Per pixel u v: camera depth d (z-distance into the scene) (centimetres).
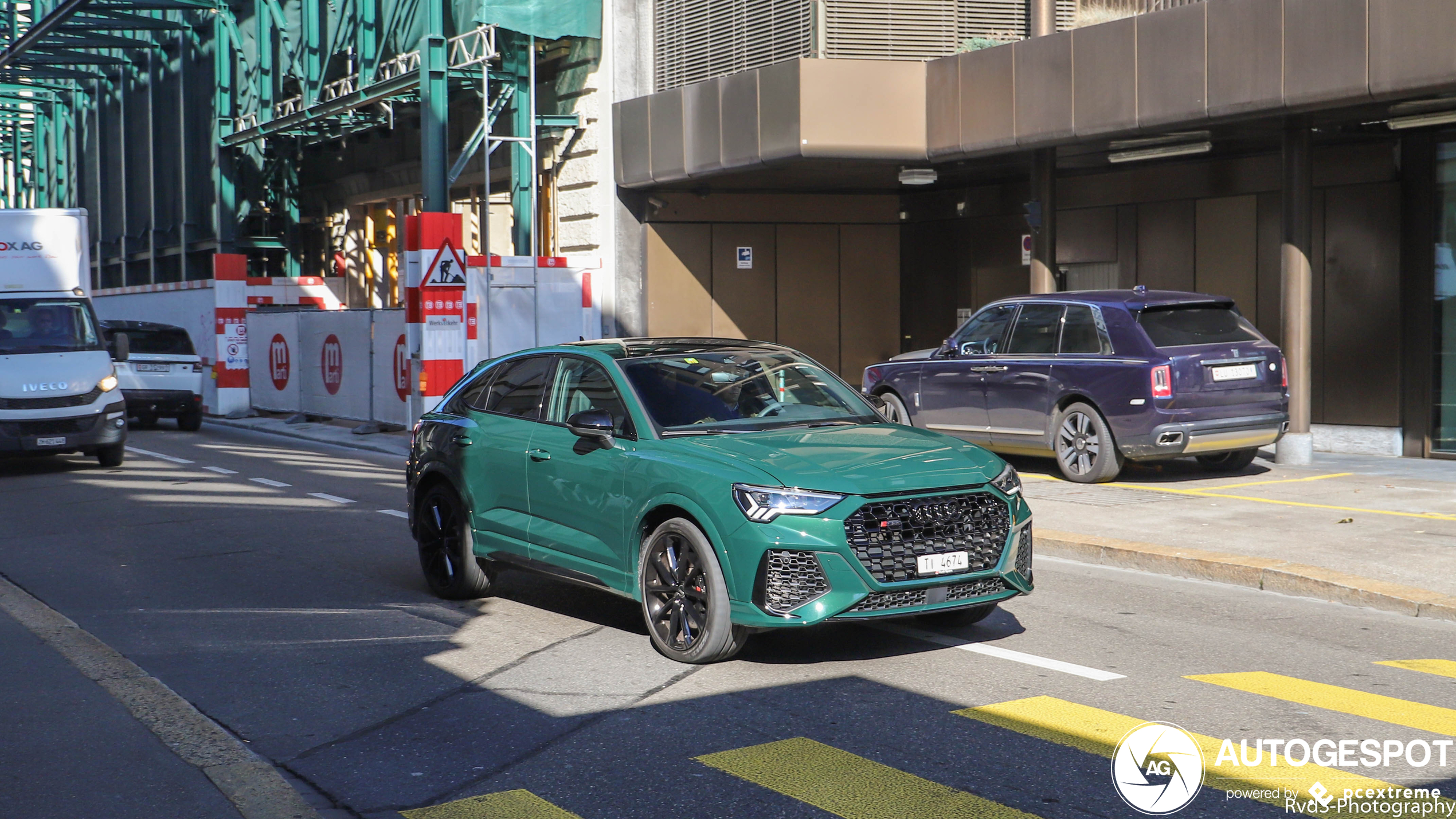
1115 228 1955
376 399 2247
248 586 940
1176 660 697
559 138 2409
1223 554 946
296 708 631
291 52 2980
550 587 927
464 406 893
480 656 725
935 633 764
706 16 2147
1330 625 786
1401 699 620
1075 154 1727
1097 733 567
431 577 898
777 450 691
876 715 598
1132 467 1478
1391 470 1445
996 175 2081
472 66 2348
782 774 520
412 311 2009
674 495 690
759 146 1869
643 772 527
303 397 2512
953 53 1909
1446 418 1541
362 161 3141
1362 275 1614
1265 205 1733
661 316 2309
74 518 1301
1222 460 1436
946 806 480
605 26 2275
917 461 685
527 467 802
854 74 1777
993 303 1467
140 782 515
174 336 2442
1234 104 1402
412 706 632
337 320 2356
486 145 2244
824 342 2411
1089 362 1323
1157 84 1473
